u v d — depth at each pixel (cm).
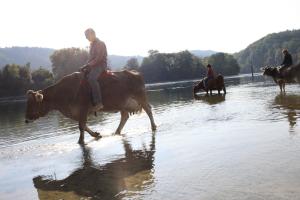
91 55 1116
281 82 2205
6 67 10294
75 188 664
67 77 1133
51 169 826
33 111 1127
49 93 1129
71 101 1108
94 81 1090
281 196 511
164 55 14750
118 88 1138
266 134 913
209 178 624
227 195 538
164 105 2144
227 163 698
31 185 717
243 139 888
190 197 549
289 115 1175
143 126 1332
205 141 920
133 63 14600
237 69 15388
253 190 545
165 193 579
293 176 582
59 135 1324
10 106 4325
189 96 2809
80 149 1012
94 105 1096
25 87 10144
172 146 911
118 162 816
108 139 1121
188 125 1223
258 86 3244
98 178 709
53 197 629
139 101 1214
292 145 771
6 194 676
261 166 652
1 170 864
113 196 596
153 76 14125
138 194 590
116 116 1809
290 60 2173
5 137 1417
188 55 14912
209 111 1553
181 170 692
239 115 1315
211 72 2744
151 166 749
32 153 1027
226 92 2775
